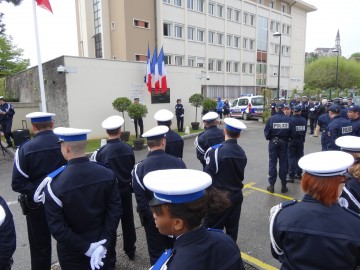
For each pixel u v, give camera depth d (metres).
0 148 10.80
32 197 2.84
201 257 1.24
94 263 2.10
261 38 36.22
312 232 1.45
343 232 1.43
